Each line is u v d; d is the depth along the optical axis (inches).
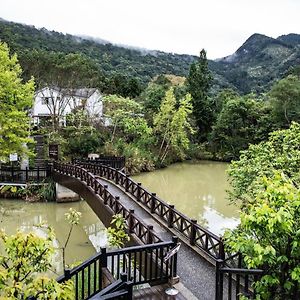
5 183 789.2
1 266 175.5
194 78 1838.1
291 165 391.9
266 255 168.6
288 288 171.9
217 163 1536.7
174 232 440.8
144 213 527.8
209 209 773.3
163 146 1481.3
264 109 1551.4
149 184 1050.7
